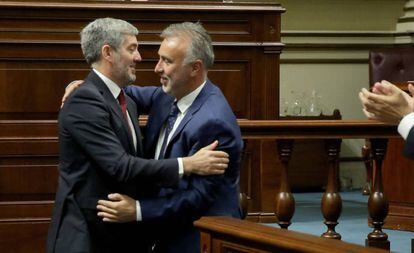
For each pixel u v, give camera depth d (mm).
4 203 6441
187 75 4410
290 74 12125
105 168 4324
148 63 6898
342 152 12102
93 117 4363
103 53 4539
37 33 6613
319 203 9867
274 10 7121
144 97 4902
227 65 7102
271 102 7168
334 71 12266
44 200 6523
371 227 7668
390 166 7781
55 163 6547
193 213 4375
